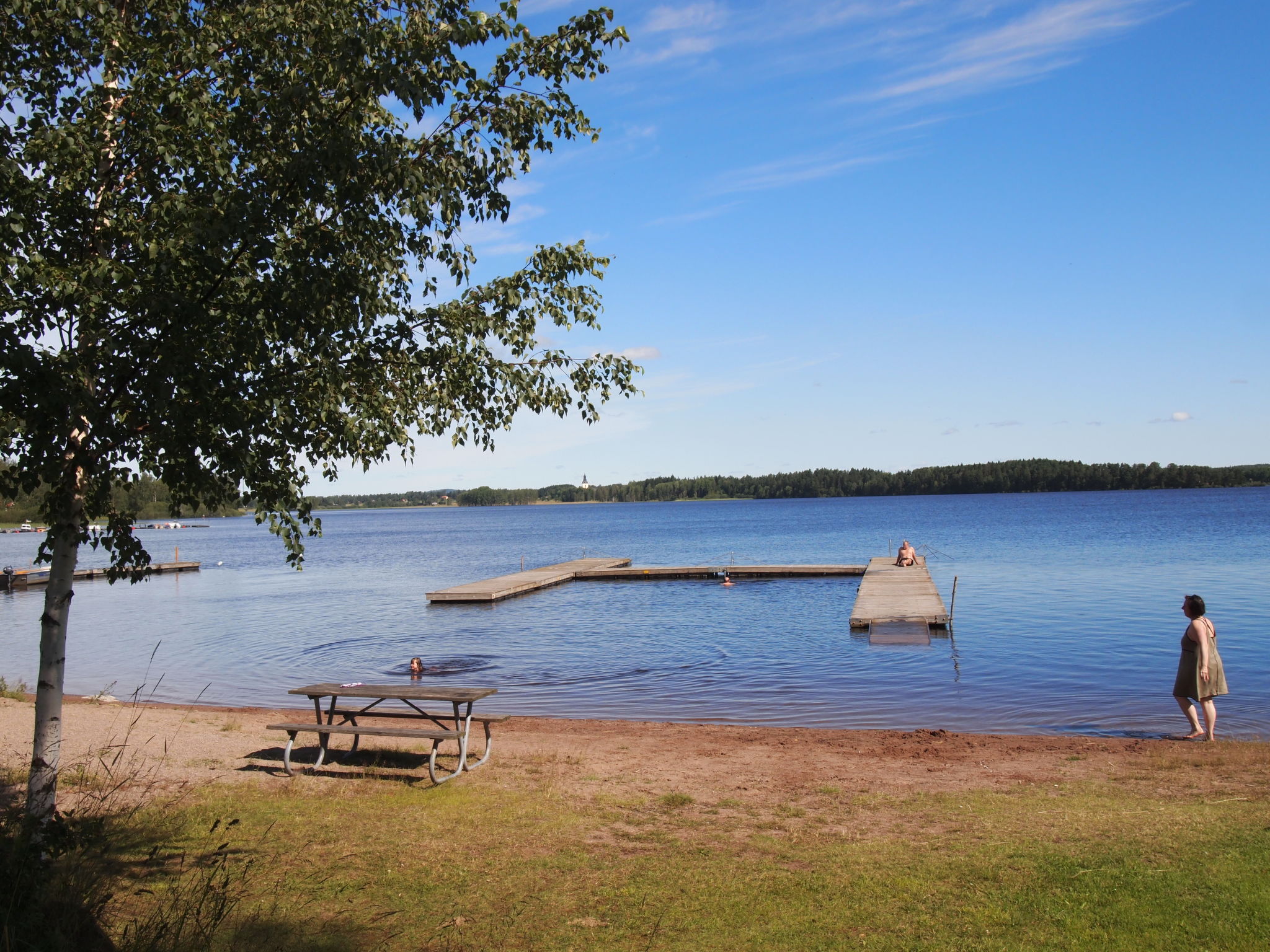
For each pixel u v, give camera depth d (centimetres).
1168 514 10206
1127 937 492
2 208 535
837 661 1997
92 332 546
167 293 526
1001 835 691
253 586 4784
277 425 595
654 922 540
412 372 705
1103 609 2759
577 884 606
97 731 1102
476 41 608
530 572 4428
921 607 2666
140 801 777
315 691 916
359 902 573
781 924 533
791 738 1168
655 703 1609
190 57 592
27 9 560
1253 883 554
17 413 512
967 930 512
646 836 712
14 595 4475
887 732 1205
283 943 504
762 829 731
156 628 3012
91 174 573
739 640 2369
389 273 715
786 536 8894
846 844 682
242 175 602
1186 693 1147
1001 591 3281
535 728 1267
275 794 827
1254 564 4109
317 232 580
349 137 563
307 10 582
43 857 563
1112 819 725
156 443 581
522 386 733
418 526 18900
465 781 889
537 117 651
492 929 531
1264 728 1303
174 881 597
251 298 570
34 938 459
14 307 521
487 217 665
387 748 1049
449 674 1989
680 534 10494
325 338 593
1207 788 835
